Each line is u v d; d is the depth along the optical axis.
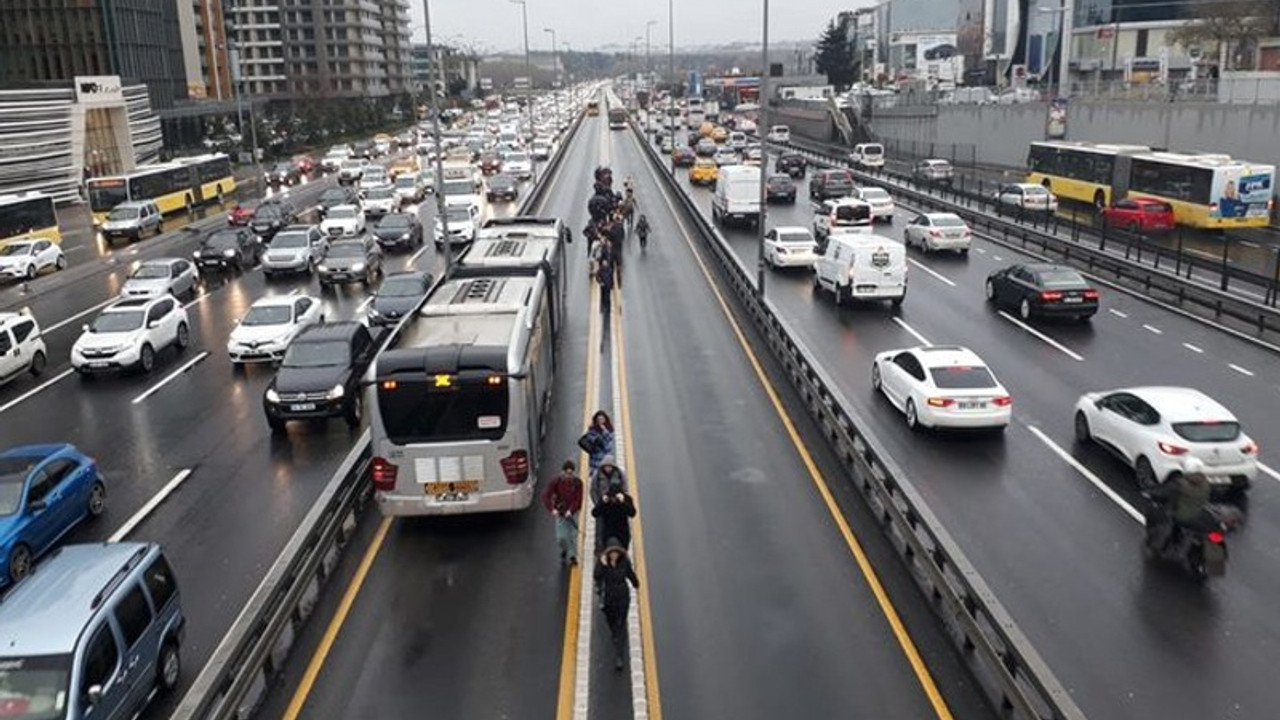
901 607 13.37
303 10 155.12
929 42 156.25
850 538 15.51
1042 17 110.69
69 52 92.06
